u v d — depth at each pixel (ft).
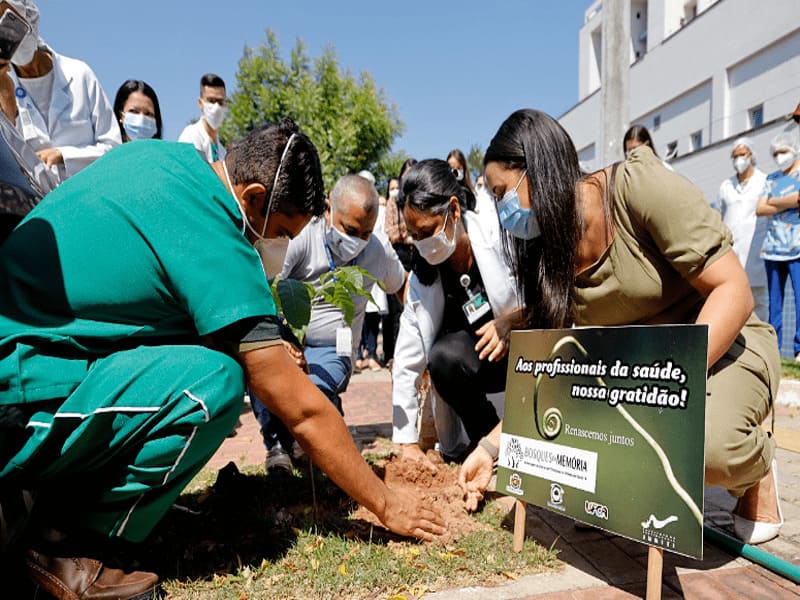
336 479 6.09
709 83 53.52
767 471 6.31
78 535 5.51
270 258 6.68
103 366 5.17
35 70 9.71
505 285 9.36
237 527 7.17
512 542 6.89
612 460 5.76
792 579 5.98
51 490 5.48
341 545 6.65
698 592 5.80
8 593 5.46
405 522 6.56
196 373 5.28
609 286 6.49
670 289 6.30
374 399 16.98
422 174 8.68
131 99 11.84
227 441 12.43
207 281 5.15
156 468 5.29
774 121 36.29
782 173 21.26
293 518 7.50
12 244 5.34
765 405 6.22
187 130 15.55
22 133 9.23
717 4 51.31
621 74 17.02
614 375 5.85
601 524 5.76
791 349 23.91
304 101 67.92
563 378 6.40
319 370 9.60
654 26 65.72
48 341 5.10
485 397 10.37
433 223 8.64
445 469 9.60
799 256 20.83
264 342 5.45
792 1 44.04
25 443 5.02
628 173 6.18
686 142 57.11
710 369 6.26
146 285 5.25
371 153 72.84
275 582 5.92
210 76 15.40
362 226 9.71
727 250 5.84
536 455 6.59
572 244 6.37
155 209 5.19
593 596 5.71
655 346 5.52
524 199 6.58
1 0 6.70
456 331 10.23
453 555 6.49
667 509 5.24
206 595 5.70
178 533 7.00
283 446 9.91
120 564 5.66
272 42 70.95
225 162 5.95
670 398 5.34
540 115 6.48
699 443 5.07
